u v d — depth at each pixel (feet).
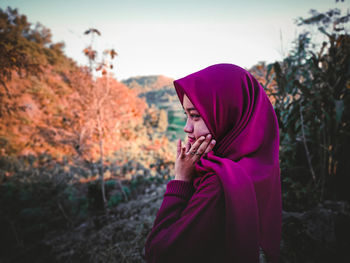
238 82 1.94
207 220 1.54
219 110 1.87
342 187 6.40
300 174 6.93
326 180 6.70
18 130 46.39
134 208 16.31
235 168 1.61
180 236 1.57
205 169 1.81
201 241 1.54
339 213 5.30
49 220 18.08
